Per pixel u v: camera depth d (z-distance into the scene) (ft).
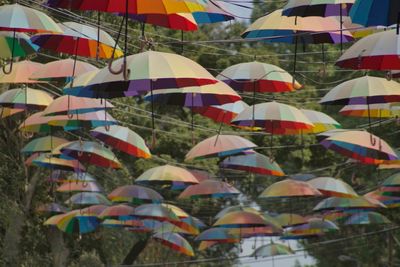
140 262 187.83
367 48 65.51
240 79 86.48
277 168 106.22
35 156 115.65
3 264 130.31
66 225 127.44
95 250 160.97
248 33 77.51
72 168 113.70
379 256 191.21
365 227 192.65
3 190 132.36
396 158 95.86
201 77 62.28
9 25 68.74
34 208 139.03
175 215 121.29
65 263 144.36
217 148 94.84
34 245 139.74
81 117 88.74
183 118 158.40
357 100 83.51
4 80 83.71
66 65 80.64
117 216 121.08
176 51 144.46
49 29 70.23
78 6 59.06
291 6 68.18
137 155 96.89
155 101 77.92
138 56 63.36
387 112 94.12
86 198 130.82
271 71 86.94
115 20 110.93
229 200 184.44
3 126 130.00
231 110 90.89
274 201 187.62
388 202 129.90
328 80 149.59
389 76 79.97
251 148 95.96
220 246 201.26
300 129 92.12
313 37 78.84
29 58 103.30
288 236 144.87
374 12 54.39
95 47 77.61
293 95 144.66
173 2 58.34
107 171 155.22
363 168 162.61
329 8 70.69
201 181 117.80
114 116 129.49
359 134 94.38
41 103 88.58
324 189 113.60
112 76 63.16
